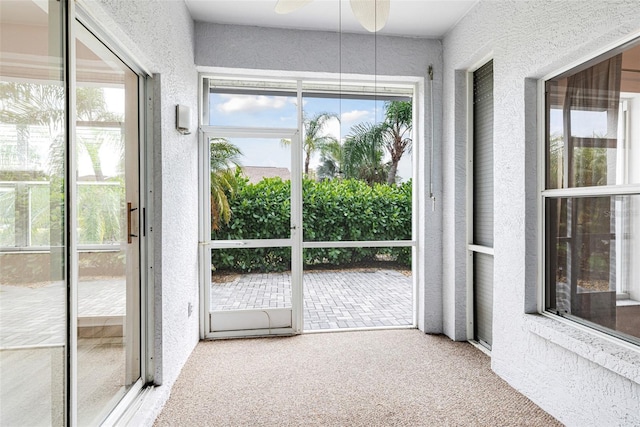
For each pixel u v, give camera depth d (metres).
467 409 2.22
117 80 1.90
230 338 3.50
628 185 1.82
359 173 3.82
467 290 3.41
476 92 3.39
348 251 3.87
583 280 2.12
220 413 2.18
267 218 3.61
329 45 3.50
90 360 1.63
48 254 1.25
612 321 1.93
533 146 2.44
